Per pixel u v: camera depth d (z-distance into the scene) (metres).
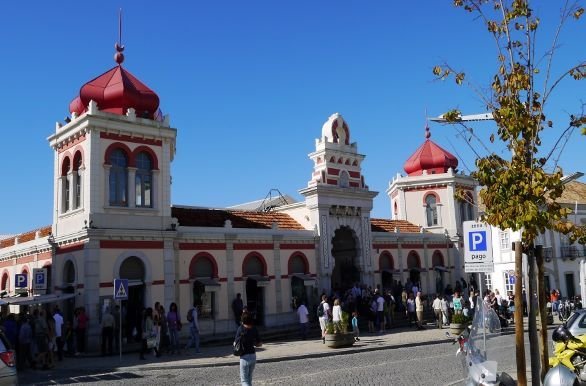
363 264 34.06
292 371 16.55
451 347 21.31
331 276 33.38
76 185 25.28
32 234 29.80
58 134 26.14
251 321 11.91
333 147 33.59
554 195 9.15
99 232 23.34
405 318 31.44
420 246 39.38
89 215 23.38
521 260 9.23
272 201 42.69
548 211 9.22
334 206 33.06
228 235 27.91
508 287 42.94
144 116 26.42
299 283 30.91
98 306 22.95
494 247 44.12
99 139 24.25
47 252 27.05
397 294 34.28
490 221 9.47
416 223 42.66
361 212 34.69
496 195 9.33
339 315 23.31
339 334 21.73
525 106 9.62
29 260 29.27
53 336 19.39
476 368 8.75
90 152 23.88
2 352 11.95
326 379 14.76
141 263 24.73
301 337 26.16
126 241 24.27
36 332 19.05
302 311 26.00
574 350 12.45
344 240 35.25
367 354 20.19
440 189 42.28
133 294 24.50
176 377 16.16
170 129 26.27
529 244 9.38
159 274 25.12
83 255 23.52
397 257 37.50
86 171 23.98
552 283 42.91
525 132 9.43
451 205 41.84
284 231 30.44
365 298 29.19
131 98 25.77
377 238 36.31
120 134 24.92
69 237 24.33
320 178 32.62
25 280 25.36
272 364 18.34
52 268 26.11
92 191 23.66
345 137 34.75
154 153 25.95
